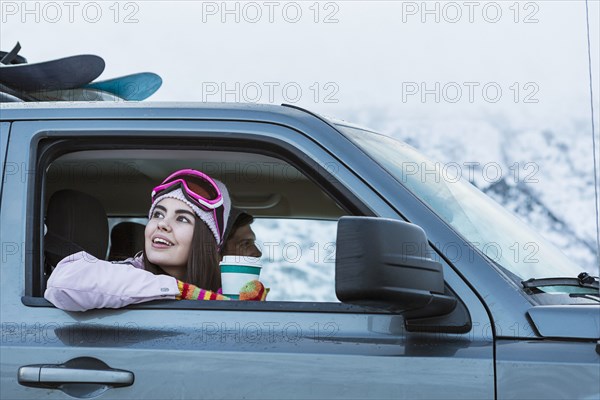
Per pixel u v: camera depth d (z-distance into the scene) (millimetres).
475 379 2814
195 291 3166
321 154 3133
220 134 3191
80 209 3607
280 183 3914
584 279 3209
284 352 2893
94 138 3238
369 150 3238
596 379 2770
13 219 3148
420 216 3016
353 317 2967
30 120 3260
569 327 2855
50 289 3014
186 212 3486
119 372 2889
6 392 2928
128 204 4285
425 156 3666
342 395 2840
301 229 3996
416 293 2666
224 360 2887
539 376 2795
